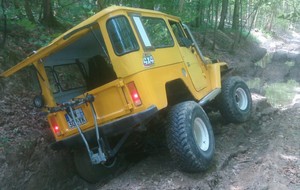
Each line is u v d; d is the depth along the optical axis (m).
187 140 4.55
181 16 10.96
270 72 14.39
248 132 6.64
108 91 4.53
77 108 4.77
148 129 5.48
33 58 4.78
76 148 5.17
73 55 5.66
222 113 6.75
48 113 4.94
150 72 4.52
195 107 4.97
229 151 5.61
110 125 4.50
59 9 9.91
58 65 5.50
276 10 30.09
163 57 4.97
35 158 5.48
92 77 5.77
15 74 6.98
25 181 5.18
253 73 14.32
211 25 21.80
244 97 7.12
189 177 4.73
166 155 5.77
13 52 7.47
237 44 20.55
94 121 4.59
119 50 4.38
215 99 6.71
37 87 7.23
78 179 5.77
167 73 4.92
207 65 6.63
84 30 4.40
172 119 4.66
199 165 4.64
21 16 8.91
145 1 9.76
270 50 24.03
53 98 5.02
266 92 10.22
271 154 5.28
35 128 5.98
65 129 4.92
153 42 4.93
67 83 5.58
